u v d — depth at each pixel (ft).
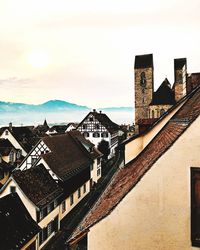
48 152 105.29
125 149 42.29
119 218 20.94
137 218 20.51
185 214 19.30
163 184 19.69
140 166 25.64
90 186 136.05
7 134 187.21
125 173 32.19
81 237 22.54
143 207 20.30
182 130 20.15
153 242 20.18
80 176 119.34
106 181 149.18
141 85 183.42
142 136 41.63
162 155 19.57
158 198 19.88
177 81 156.35
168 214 19.70
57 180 95.55
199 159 18.75
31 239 67.26
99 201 29.14
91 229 21.76
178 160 19.25
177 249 19.65
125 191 21.58
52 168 96.22
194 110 23.82
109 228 21.24
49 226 84.17
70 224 94.89
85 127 232.73
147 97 182.09
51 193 86.58
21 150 185.16
